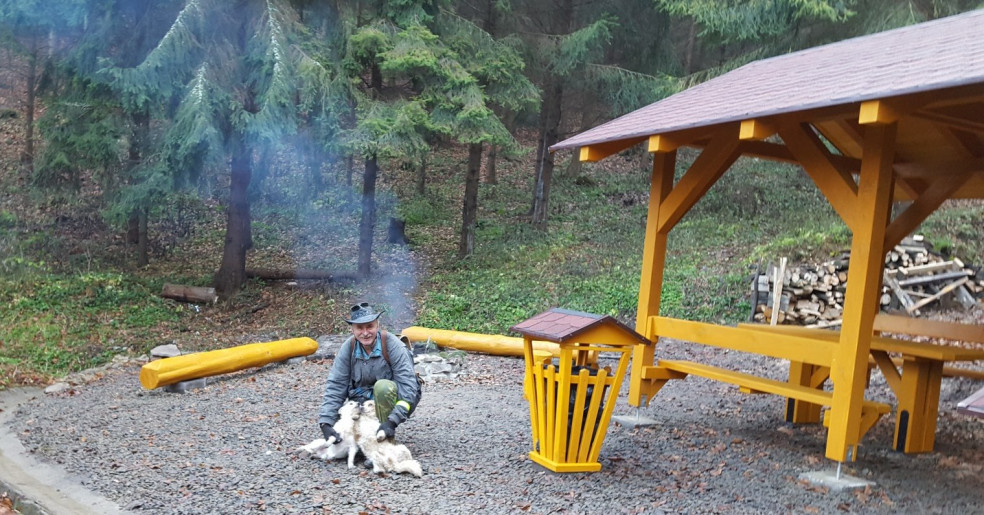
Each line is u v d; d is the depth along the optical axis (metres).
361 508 4.27
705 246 14.80
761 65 7.54
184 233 17.12
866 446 6.02
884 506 4.55
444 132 13.05
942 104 4.43
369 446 4.98
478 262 15.48
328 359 9.58
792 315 11.31
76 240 15.76
